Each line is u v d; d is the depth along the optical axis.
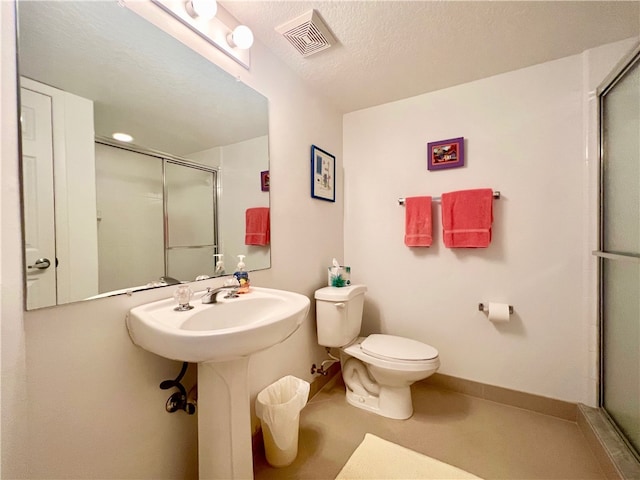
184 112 1.06
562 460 1.24
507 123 1.66
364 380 1.67
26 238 0.66
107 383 0.81
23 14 0.67
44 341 0.68
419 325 1.94
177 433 1.00
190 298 0.96
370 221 2.12
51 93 0.71
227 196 1.23
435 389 1.85
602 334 1.44
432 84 1.78
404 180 1.98
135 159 0.91
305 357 1.71
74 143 0.76
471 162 1.76
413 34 1.31
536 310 1.61
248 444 0.98
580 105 1.49
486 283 1.73
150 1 0.94
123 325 0.85
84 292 0.77
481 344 1.75
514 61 1.55
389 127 2.03
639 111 1.15
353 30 1.29
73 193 0.75
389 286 2.05
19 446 0.64
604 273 1.43
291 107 1.60
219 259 1.20
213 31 1.14
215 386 0.91
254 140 1.36
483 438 1.38
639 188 1.15
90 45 0.79
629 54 1.11
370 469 1.19
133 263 0.90
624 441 1.21
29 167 0.67
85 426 0.76
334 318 1.63
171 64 1.01
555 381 1.57
